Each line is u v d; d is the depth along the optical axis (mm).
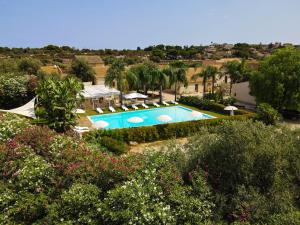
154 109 41000
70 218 8258
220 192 9109
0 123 13156
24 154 10469
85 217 8039
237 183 9180
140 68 46438
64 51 129000
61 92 24188
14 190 9281
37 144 11461
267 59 37562
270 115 28938
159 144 25438
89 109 40688
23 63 57969
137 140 25812
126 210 7531
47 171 9523
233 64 47969
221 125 10469
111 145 21656
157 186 8391
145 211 7500
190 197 8422
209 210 8344
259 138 9227
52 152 10547
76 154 10047
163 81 44531
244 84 46312
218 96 44469
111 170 9039
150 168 9039
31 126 13797
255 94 37812
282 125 10891
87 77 62875
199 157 10234
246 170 9023
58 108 23594
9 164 10062
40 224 8422
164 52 117188
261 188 9070
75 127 25844
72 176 9102
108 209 7836
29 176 9242
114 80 47812
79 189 8375
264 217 8234
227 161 9617
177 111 40219
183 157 10445
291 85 34062
